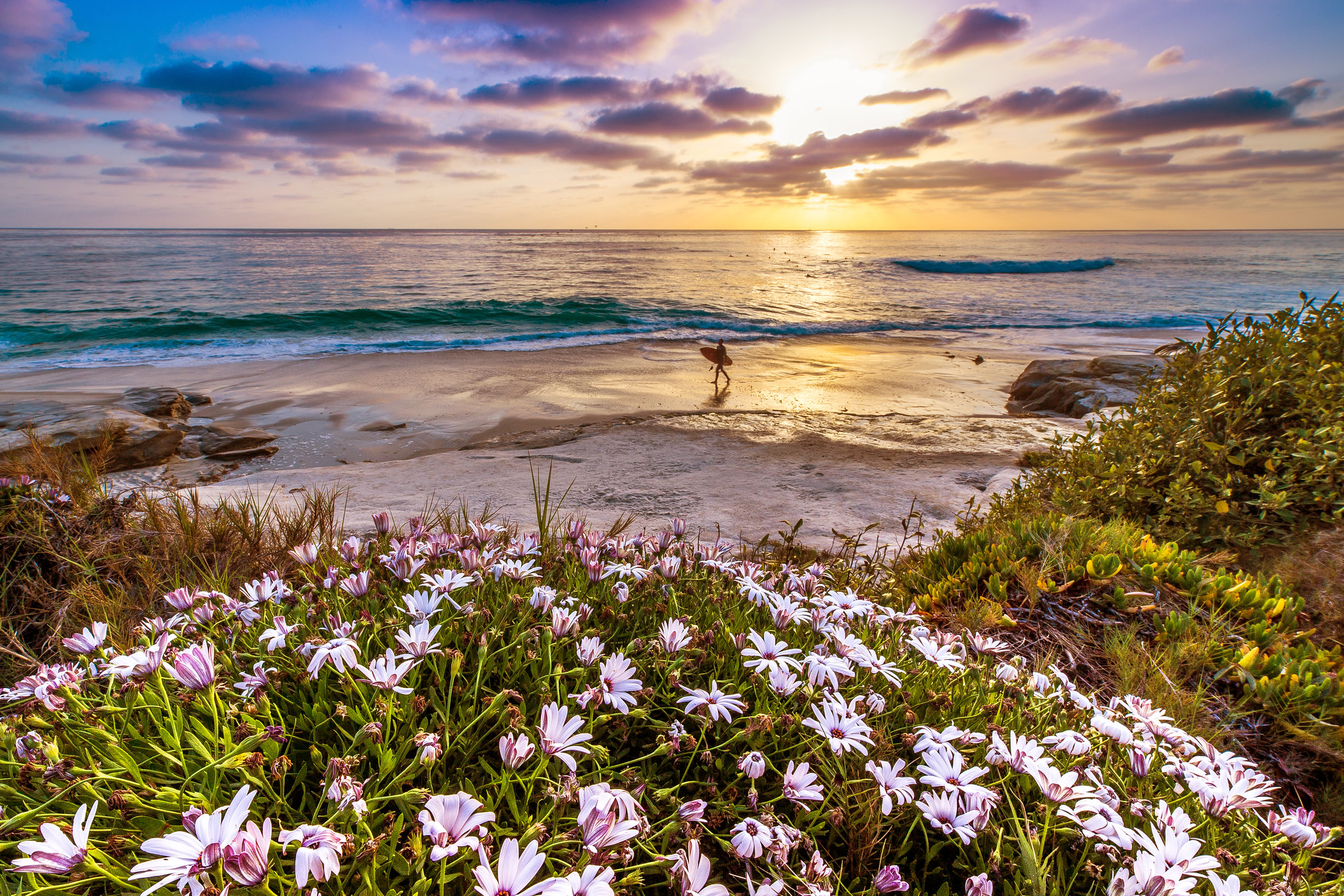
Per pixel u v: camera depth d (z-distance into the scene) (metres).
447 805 1.10
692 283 48.41
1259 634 3.00
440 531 3.05
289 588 2.24
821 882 1.23
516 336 23.75
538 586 2.14
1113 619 3.30
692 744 1.49
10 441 8.41
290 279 44.69
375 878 1.11
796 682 1.68
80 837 1.06
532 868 1.03
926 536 5.24
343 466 7.96
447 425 11.66
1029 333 26.06
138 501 4.01
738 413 10.87
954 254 93.00
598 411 12.90
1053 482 5.35
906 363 19.16
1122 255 86.44
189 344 20.80
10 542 3.25
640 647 1.83
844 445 8.55
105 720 1.46
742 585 2.19
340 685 1.54
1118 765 1.68
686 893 1.10
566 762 1.23
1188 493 4.34
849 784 1.47
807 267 67.94
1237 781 1.54
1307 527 3.96
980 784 1.50
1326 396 4.37
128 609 2.99
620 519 4.52
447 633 1.77
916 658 2.16
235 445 10.23
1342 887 1.43
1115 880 1.16
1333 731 2.42
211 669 1.44
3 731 1.41
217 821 1.03
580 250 102.81
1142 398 5.31
